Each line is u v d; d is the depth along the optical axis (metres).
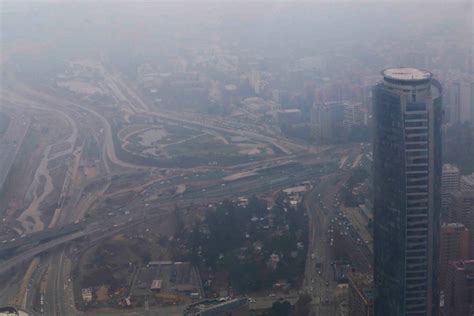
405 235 158.00
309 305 185.75
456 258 177.38
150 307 190.12
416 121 153.00
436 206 159.12
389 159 158.75
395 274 162.12
